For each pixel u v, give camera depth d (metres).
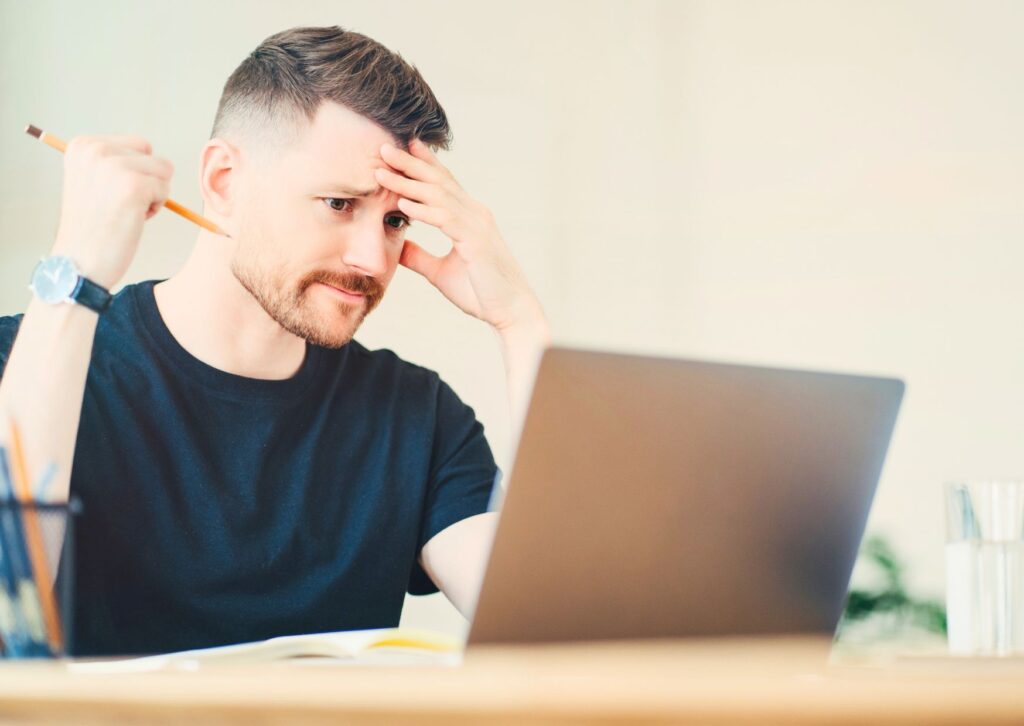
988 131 3.37
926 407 3.32
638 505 0.97
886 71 3.41
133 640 1.64
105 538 1.64
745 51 3.43
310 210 1.80
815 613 1.10
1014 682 0.45
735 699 0.43
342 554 1.80
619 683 0.44
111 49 3.09
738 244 3.39
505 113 3.31
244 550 1.71
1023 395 3.29
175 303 1.79
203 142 3.05
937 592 3.17
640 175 3.38
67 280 1.43
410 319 3.08
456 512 1.90
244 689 0.50
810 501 1.07
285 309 1.80
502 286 1.93
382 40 3.22
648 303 3.35
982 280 3.33
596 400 0.94
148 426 1.71
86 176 1.48
